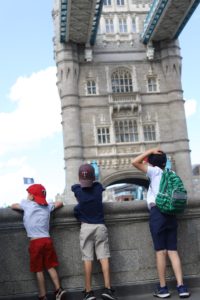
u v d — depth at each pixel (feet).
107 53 185.37
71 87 176.45
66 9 154.61
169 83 184.14
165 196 22.74
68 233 25.09
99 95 180.24
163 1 157.89
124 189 330.54
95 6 153.07
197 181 192.34
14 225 24.63
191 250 26.27
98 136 177.47
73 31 172.76
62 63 178.29
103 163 174.60
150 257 25.72
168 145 179.73
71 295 24.39
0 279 24.26
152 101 183.32
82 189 23.63
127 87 185.06
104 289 23.18
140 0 192.24
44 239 23.15
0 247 24.54
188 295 22.99
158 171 23.86
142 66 186.50
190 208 26.48
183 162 176.35
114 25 188.65
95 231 23.12
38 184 24.31
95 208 23.39
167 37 186.29
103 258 23.11
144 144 177.99
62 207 24.99
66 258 24.90
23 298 24.07
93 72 182.19
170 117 182.60
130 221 25.81
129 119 180.34
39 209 23.45
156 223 23.27
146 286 25.13
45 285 24.25
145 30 180.55
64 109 176.35
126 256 25.52
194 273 26.04
